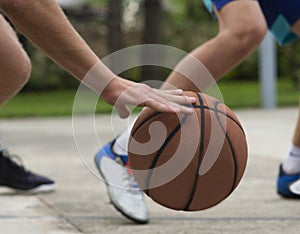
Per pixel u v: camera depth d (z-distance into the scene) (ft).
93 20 75.77
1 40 6.79
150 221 11.81
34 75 71.00
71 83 74.23
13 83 7.09
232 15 11.94
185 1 82.17
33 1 6.64
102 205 13.41
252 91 62.85
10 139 27.71
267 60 43.14
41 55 69.36
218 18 12.36
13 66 6.91
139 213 11.56
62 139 27.37
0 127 33.96
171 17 80.89
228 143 8.15
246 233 10.73
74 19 74.84
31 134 29.81
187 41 78.84
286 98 51.29
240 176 8.40
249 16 11.89
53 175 17.67
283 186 13.55
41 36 6.77
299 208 12.67
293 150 13.46
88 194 14.71
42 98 61.82
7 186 14.83
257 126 31.19
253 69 84.17
